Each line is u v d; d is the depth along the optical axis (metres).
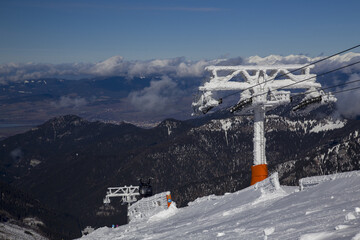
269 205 22.31
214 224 20.84
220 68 41.44
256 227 15.10
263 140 41.47
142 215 41.47
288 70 42.62
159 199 40.62
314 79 42.31
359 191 16.94
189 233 19.53
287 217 15.80
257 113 41.66
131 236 26.83
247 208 24.14
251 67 41.81
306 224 12.69
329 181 22.14
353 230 9.52
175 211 35.75
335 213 13.38
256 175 41.34
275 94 41.56
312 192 21.14
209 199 35.28
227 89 41.72
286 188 28.47
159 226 28.95
